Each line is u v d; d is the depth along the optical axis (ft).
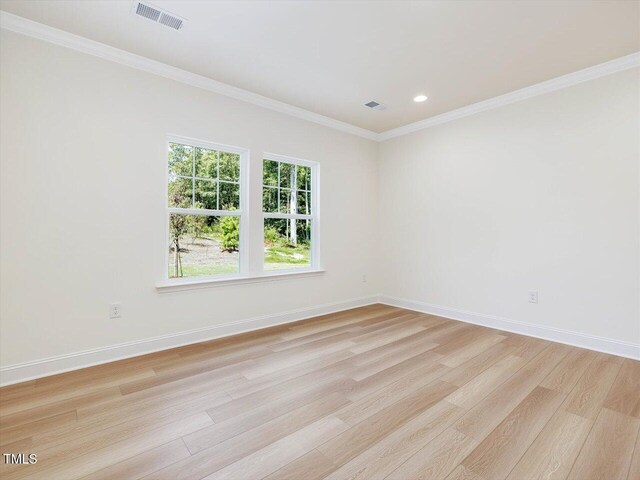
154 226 9.74
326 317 13.76
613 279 9.64
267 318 12.33
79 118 8.51
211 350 9.84
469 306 13.05
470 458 5.19
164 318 9.91
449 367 8.63
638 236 9.23
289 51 9.03
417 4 7.09
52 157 8.14
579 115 10.19
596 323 9.94
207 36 8.33
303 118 13.46
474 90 11.42
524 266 11.48
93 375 8.09
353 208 15.53
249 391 7.32
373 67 9.87
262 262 12.23
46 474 4.80
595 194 9.93
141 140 9.50
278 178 13.10
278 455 5.24
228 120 11.26
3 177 7.57
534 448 5.43
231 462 5.08
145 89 9.55
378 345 10.33
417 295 14.94
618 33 8.12
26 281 7.83
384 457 5.21
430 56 9.25
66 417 6.28
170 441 5.58
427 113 13.60
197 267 10.91
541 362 8.96
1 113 7.55
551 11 7.31
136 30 8.08
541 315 11.08
